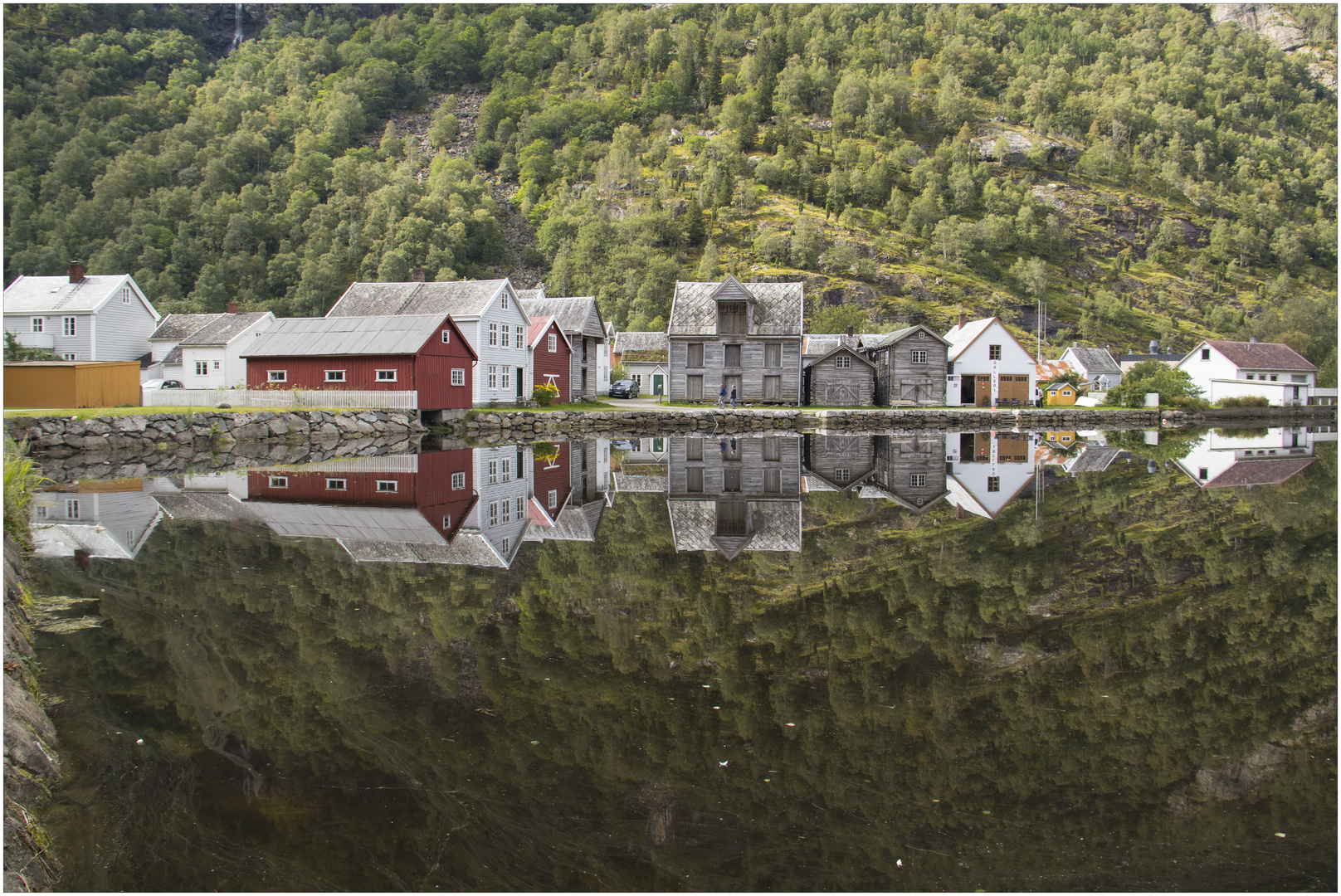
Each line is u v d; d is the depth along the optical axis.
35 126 163.25
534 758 6.12
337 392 36.19
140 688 7.33
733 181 172.88
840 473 24.75
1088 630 9.29
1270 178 196.38
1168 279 161.62
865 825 5.25
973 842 5.06
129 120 176.88
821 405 54.12
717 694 7.34
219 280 132.75
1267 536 14.74
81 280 53.03
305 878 4.69
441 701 7.12
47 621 9.27
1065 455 29.88
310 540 13.88
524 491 20.44
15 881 4.53
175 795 5.56
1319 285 167.12
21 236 132.12
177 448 29.97
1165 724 6.74
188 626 9.14
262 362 37.91
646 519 16.67
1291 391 70.50
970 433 41.62
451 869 4.75
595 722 6.74
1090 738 6.49
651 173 189.25
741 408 48.00
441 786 5.70
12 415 28.08
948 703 7.20
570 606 10.11
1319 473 24.23
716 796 5.61
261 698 7.17
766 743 6.39
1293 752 6.22
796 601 10.47
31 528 14.28
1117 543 14.22
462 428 38.72
